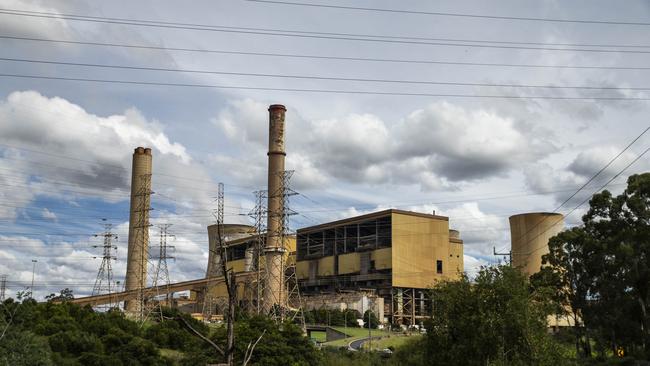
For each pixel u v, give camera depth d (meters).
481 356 56.38
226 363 23.81
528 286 60.62
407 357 97.31
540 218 187.88
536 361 54.38
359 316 197.12
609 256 100.44
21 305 73.12
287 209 192.38
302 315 175.62
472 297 58.81
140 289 184.12
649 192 97.12
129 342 99.25
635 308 96.69
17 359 61.31
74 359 89.25
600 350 99.38
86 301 198.12
